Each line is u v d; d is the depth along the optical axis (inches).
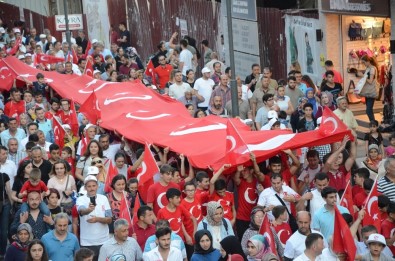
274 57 1582.2
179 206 815.1
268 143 877.8
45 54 1861.5
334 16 1393.9
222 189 838.5
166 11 2039.9
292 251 730.2
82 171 986.7
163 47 1662.2
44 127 1183.6
